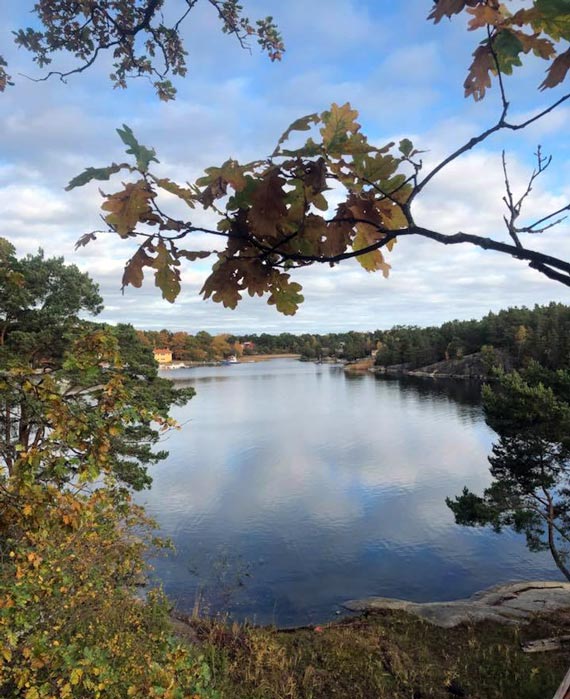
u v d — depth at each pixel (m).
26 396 2.50
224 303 1.17
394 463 29.44
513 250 0.96
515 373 12.24
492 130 0.97
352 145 0.92
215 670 7.65
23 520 2.42
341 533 19.09
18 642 3.45
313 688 7.99
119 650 4.32
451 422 42.94
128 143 0.83
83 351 2.54
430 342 105.31
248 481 26.30
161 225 1.00
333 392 71.06
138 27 2.36
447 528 19.45
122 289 1.09
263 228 0.95
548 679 8.20
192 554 16.89
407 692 7.98
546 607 11.54
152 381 13.22
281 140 0.89
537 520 11.69
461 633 10.42
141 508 5.88
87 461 2.44
